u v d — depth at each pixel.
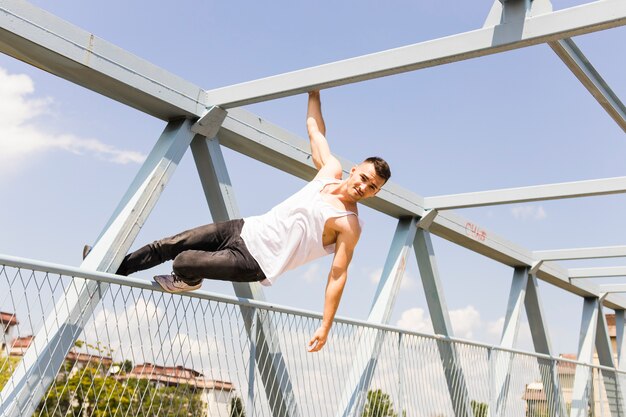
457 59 4.25
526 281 8.88
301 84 4.64
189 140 4.91
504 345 8.47
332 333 4.66
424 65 4.33
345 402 5.00
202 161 5.07
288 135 5.68
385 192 6.56
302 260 3.39
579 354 10.51
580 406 8.55
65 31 4.04
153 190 4.56
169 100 4.66
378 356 5.16
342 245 3.31
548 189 6.65
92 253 4.25
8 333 2.85
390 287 6.74
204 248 3.43
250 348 3.91
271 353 4.16
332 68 4.57
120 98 4.62
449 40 4.23
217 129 5.03
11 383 2.94
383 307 6.61
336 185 3.43
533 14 4.04
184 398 3.47
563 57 4.36
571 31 3.87
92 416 3.09
